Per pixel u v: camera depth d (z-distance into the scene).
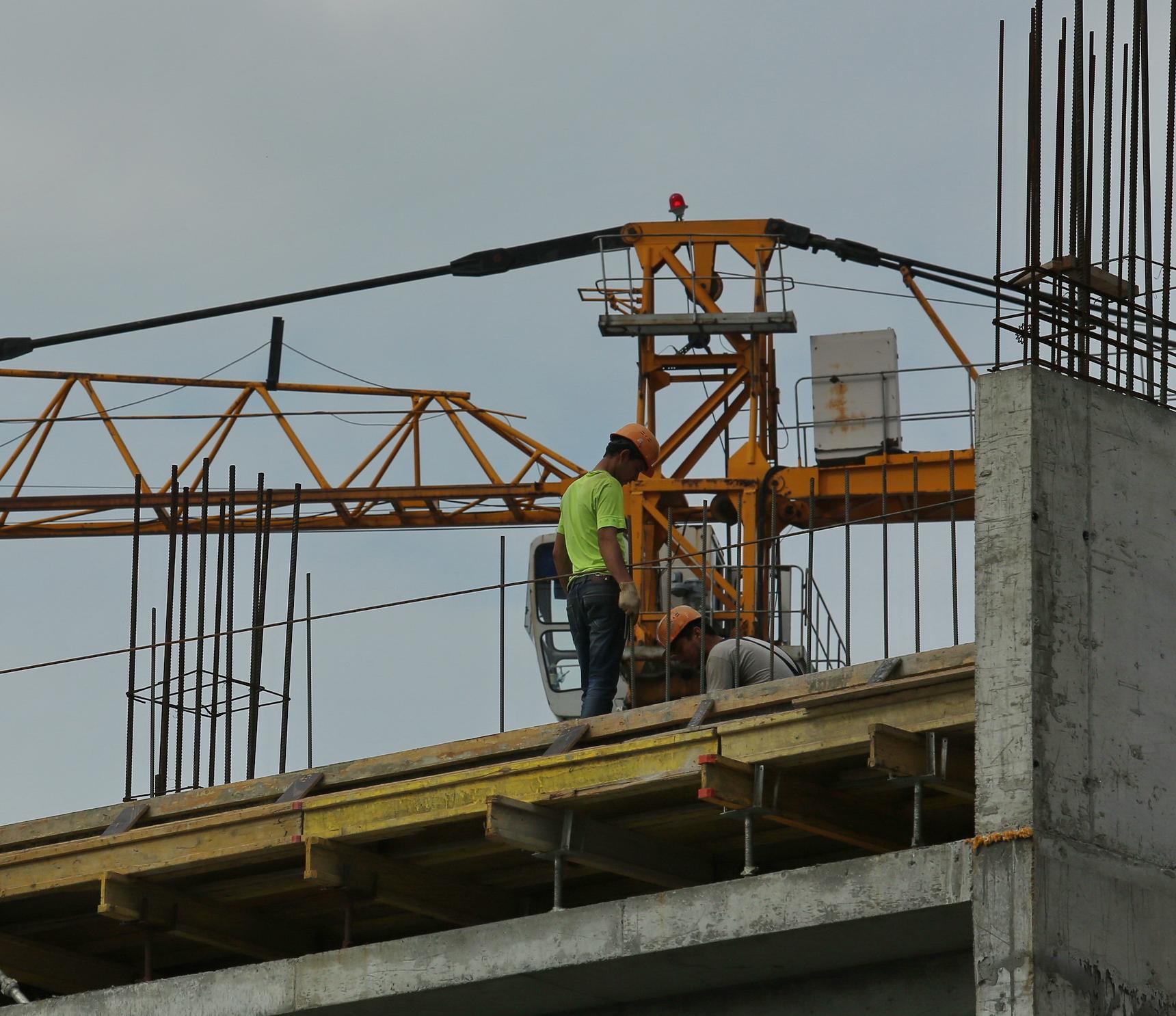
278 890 43.97
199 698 51.59
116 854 43.31
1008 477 35.03
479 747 41.47
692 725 39.03
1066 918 32.88
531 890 45.16
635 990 39.69
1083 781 33.81
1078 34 37.44
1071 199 37.47
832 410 96.12
